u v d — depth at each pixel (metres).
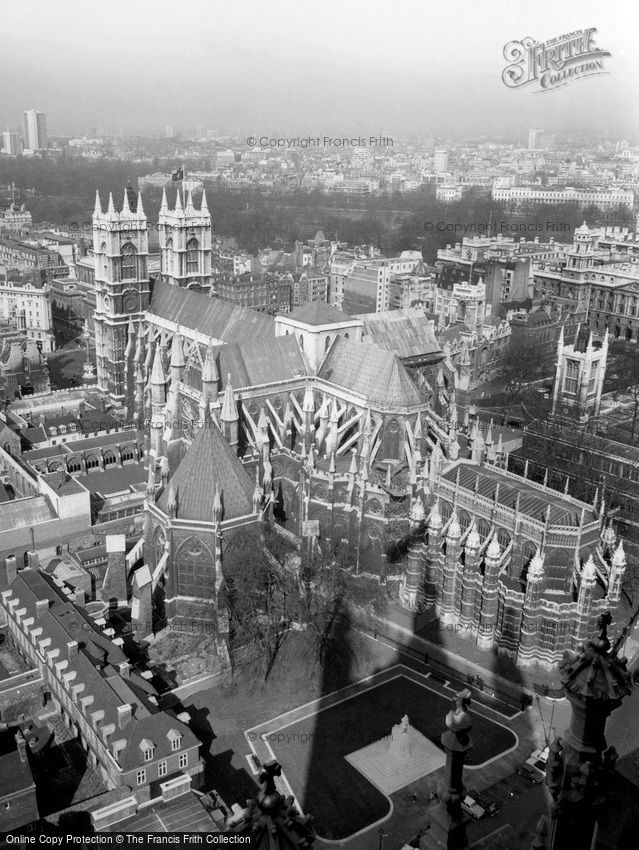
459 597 138.75
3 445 188.88
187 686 123.19
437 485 148.00
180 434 167.88
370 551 151.50
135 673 115.31
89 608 133.88
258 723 116.44
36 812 94.00
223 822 94.38
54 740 112.06
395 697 122.56
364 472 148.88
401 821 99.56
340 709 119.69
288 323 181.88
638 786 38.66
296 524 165.38
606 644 31.00
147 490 142.75
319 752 110.75
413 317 197.75
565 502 134.75
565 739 32.28
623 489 185.12
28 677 120.62
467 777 105.94
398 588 149.75
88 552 154.62
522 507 134.12
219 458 137.12
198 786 103.50
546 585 129.50
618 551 126.62
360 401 163.50
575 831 32.09
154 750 98.88
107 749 100.50
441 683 126.06
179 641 133.25
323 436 167.75
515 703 121.25
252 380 171.75
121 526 168.25
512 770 107.44
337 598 137.75
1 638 134.50
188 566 134.62
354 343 174.12
